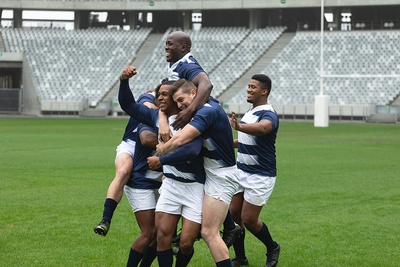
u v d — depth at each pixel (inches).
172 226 398.3
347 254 520.7
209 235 392.8
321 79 2640.3
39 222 631.2
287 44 3553.2
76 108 3412.9
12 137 1838.1
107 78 3602.4
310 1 3472.0
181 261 416.5
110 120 2997.0
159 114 407.5
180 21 4045.3
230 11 3946.9
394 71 3255.4
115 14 4057.6
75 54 3720.5
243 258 497.7
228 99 3346.5
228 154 395.5
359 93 3213.6
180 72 430.3
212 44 3673.7
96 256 503.2
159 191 408.8
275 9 3772.1
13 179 948.6
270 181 481.7
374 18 3690.9
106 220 415.8
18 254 505.4
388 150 1503.4
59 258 495.2
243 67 3508.9
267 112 480.4
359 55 3363.7
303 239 572.4
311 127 2527.1
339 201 773.9
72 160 1220.5
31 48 3708.2
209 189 394.6
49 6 3799.2
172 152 376.8
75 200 765.3
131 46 3782.0
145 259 439.2
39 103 3444.9
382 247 544.4
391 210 714.8
